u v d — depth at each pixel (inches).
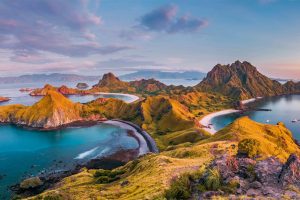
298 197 1302.9
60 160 7647.6
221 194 1427.2
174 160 3836.1
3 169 6835.6
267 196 1333.7
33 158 7844.5
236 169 1664.6
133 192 2650.1
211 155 4419.3
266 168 1630.2
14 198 4965.6
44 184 5698.8
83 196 3016.7
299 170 1520.7
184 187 1528.1
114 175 4758.9
